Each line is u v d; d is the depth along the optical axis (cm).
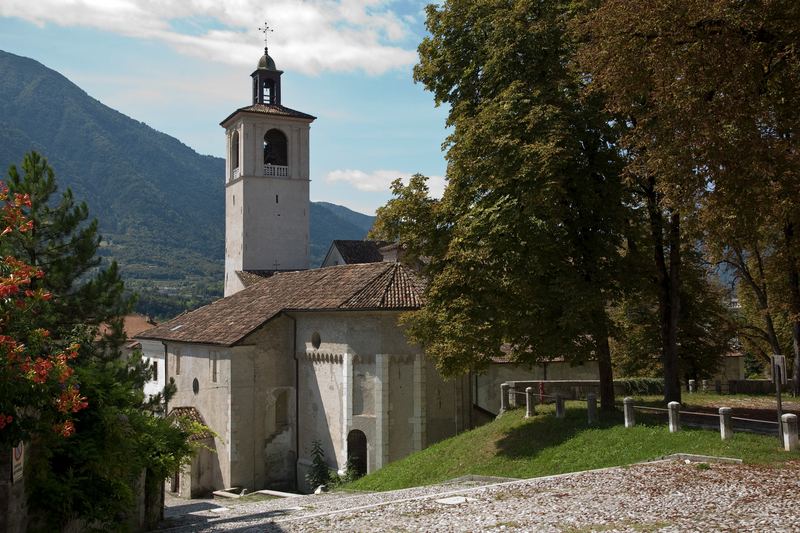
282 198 6506
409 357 3250
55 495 1138
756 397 3350
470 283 2380
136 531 1524
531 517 1170
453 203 2525
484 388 4112
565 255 2305
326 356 3503
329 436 3472
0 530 990
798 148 1909
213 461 3709
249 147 6384
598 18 1902
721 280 4128
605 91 2116
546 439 2319
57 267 2453
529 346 2473
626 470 1596
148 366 2711
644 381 3569
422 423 3234
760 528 1034
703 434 1902
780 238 3062
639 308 3812
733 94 1723
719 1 1709
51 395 1110
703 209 2052
